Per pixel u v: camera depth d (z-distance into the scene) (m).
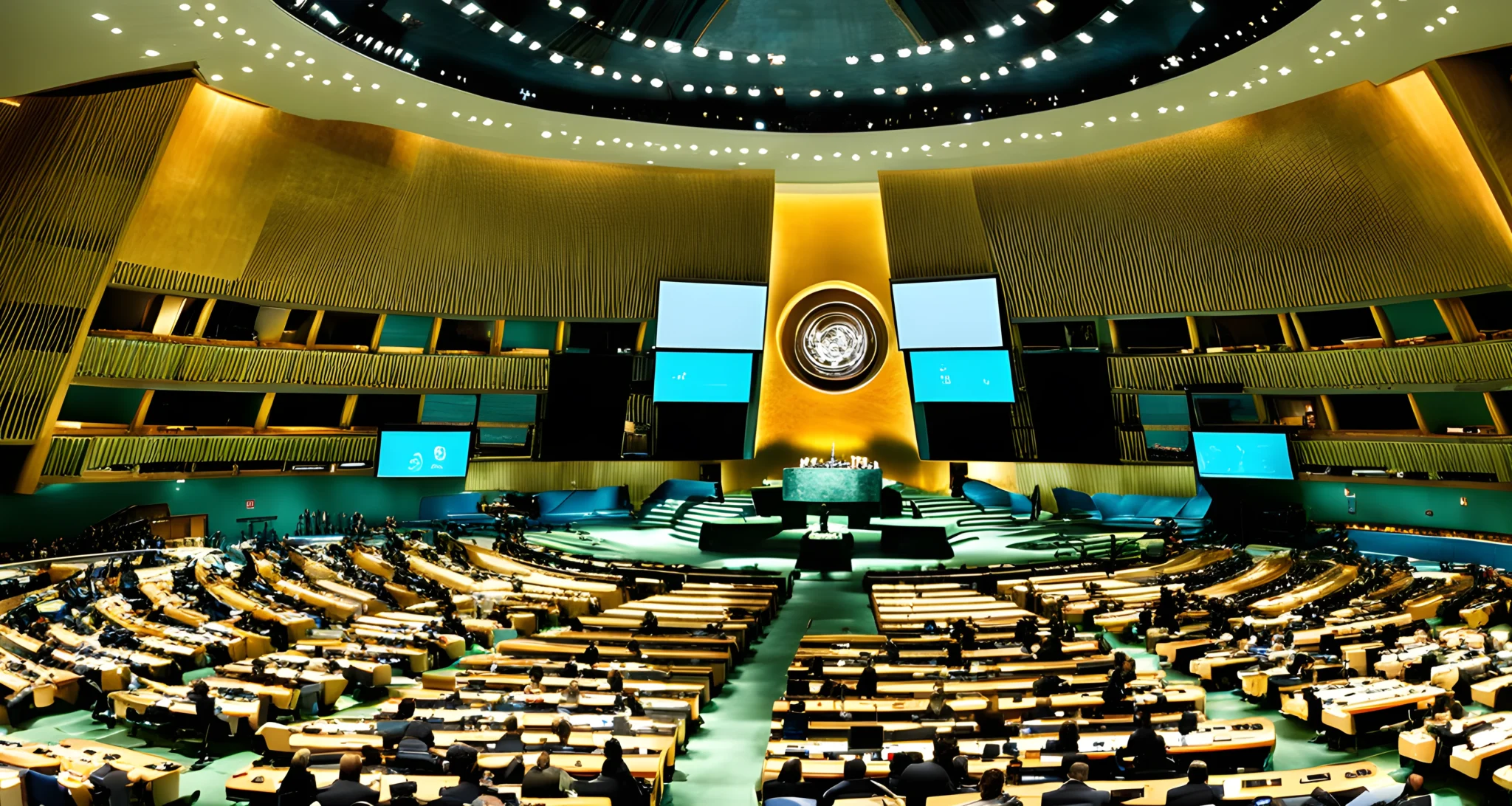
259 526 26.75
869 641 14.79
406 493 29.58
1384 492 25.70
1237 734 9.57
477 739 9.46
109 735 11.28
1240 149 25.33
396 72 22.12
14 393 21.75
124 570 19.86
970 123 25.89
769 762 9.06
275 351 26.66
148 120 21.59
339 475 28.41
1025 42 22.36
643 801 8.35
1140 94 23.39
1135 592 18.53
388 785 8.16
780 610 19.02
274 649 14.62
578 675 12.24
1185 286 28.19
